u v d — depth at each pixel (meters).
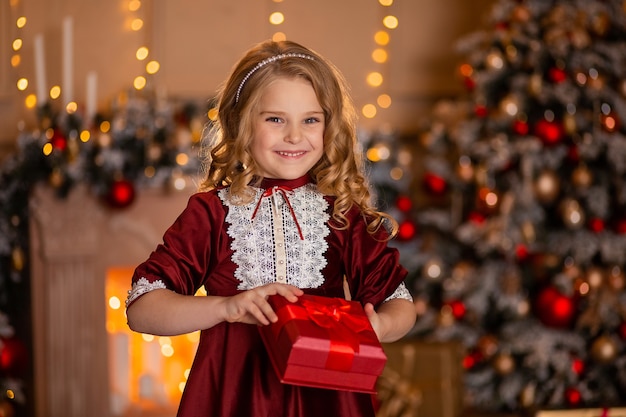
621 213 4.37
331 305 1.74
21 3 4.68
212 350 1.85
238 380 1.83
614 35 4.44
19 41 4.24
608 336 4.29
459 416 4.20
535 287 4.51
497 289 4.44
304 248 1.90
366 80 5.24
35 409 4.46
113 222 4.47
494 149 4.37
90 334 4.50
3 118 4.68
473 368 4.56
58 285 4.43
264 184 1.94
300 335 1.63
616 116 4.31
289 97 1.87
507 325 4.46
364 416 1.85
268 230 1.90
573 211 4.19
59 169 4.22
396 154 4.75
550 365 4.44
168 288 1.80
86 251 4.43
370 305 1.78
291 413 1.80
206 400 1.83
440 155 4.89
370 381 1.68
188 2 4.96
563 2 4.42
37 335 4.44
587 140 4.28
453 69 5.30
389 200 4.66
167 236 1.86
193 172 4.48
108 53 4.86
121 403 4.68
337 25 5.19
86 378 4.50
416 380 4.14
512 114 4.32
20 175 4.24
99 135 4.29
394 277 1.91
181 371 4.76
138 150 4.36
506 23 4.58
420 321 4.58
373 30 5.23
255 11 5.06
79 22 4.81
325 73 1.93
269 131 1.88
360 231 1.95
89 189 4.40
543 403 4.39
